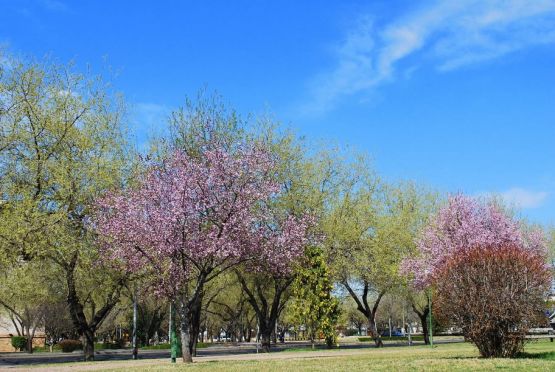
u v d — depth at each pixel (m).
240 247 25.17
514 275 18.58
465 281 18.94
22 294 33.22
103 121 30.61
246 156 26.53
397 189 44.62
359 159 40.84
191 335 30.81
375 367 16.03
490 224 34.59
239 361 21.73
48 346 65.06
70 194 28.48
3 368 22.52
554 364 14.98
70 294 31.02
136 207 24.92
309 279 32.34
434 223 36.28
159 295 25.16
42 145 29.05
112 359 32.31
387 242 40.75
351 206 39.88
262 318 36.59
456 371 14.20
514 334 18.53
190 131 32.69
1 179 27.77
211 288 43.72
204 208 24.62
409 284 38.88
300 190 36.06
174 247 23.69
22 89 28.45
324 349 33.88
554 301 22.20
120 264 27.69
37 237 26.66
